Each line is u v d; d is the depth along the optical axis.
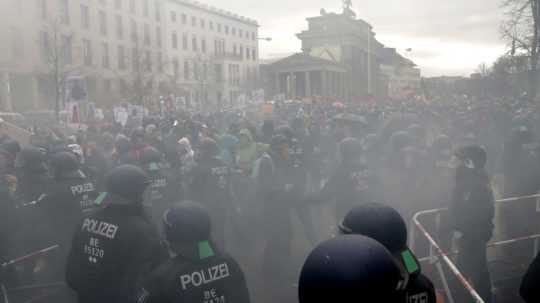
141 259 2.74
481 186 4.50
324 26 78.06
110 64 46.47
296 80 75.56
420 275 1.97
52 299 4.52
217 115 17.44
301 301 1.29
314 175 9.83
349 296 1.19
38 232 4.55
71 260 2.90
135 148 7.63
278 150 5.76
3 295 4.27
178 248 2.38
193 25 69.75
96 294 2.80
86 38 42.25
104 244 2.77
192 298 2.34
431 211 5.43
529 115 13.02
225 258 2.48
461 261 4.70
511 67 33.34
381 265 1.25
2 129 15.02
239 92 75.69
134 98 38.91
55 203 4.30
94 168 6.64
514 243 6.51
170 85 54.78
